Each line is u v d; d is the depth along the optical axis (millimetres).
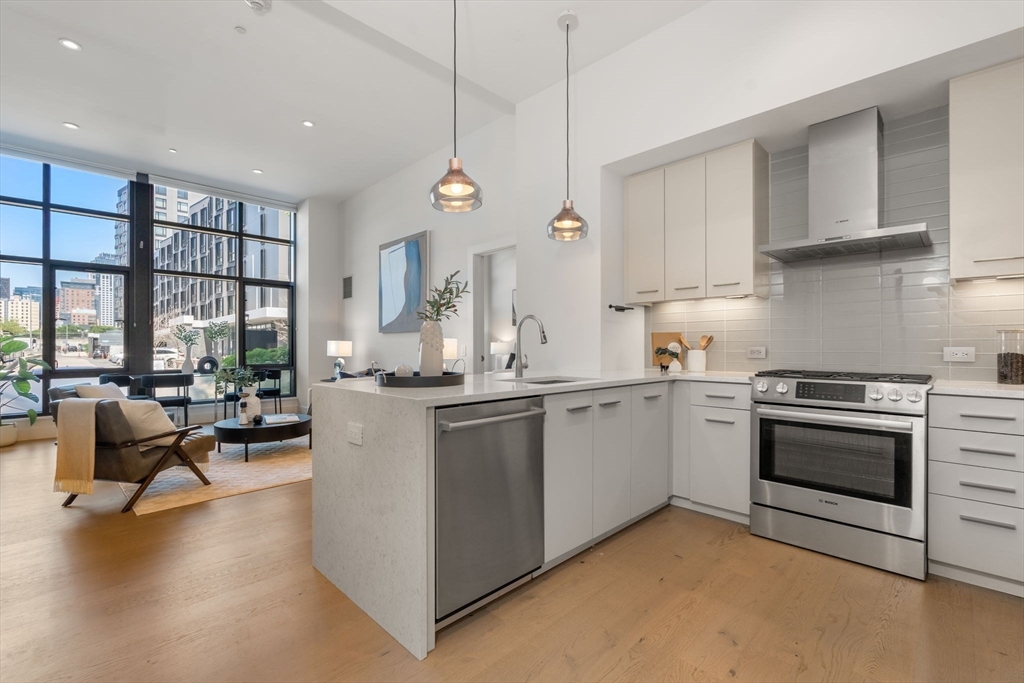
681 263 3143
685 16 2838
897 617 1767
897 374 2551
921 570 2047
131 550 2389
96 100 4242
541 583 2035
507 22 2867
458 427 1626
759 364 3117
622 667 1502
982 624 1715
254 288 7152
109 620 1757
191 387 6559
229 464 4207
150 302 6195
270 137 5023
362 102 4312
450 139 5129
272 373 6863
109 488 3492
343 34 3355
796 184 2994
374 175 6234
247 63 3691
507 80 3498
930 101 2434
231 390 6652
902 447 2109
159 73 3820
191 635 1667
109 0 3002
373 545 1791
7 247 5336
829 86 2318
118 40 3400
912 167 2570
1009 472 1882
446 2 2686
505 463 1852
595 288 3264
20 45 3451
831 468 2305
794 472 2420
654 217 3289
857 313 2754
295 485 3555
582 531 2250
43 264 5516
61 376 5590
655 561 2240
